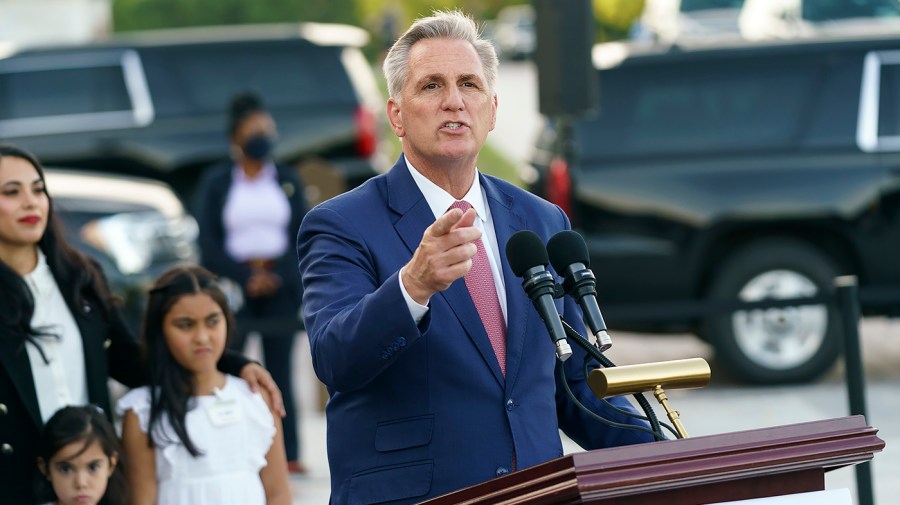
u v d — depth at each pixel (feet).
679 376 18.99
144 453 29.17
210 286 29.84
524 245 19.29
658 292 55.98
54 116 81.82
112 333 29.73
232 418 29.58
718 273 56.03
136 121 81.82
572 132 56.44
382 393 19.99
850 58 57.16
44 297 28.12
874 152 56.18
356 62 83.82
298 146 81.10
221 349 29.84
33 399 27.45
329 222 20.68
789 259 55.88
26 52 82.64
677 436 18.84
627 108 56.70
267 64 82.58
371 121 82.17
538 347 20.65
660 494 16.66
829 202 55.83
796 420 50.57
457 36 20.58
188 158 81.51
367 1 253.65
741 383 57.00
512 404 20.08
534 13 49.73
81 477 27.55
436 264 17.87
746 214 55.72
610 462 16.21
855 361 38.22
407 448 19.80
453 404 19.92
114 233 55.62
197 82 82.53
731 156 56.24
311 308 20.10
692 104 56.80
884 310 56.24
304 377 61.21
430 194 20.97
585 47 49.21
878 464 45.32
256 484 29.68
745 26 73.46
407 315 18.22
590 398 21.63
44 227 28.22
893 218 55.93
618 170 56.03
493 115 21.07
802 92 56.95
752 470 16.72
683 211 55.72
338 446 20.38
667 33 75.46
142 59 82.64
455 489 19.69
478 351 20.16
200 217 47.47
